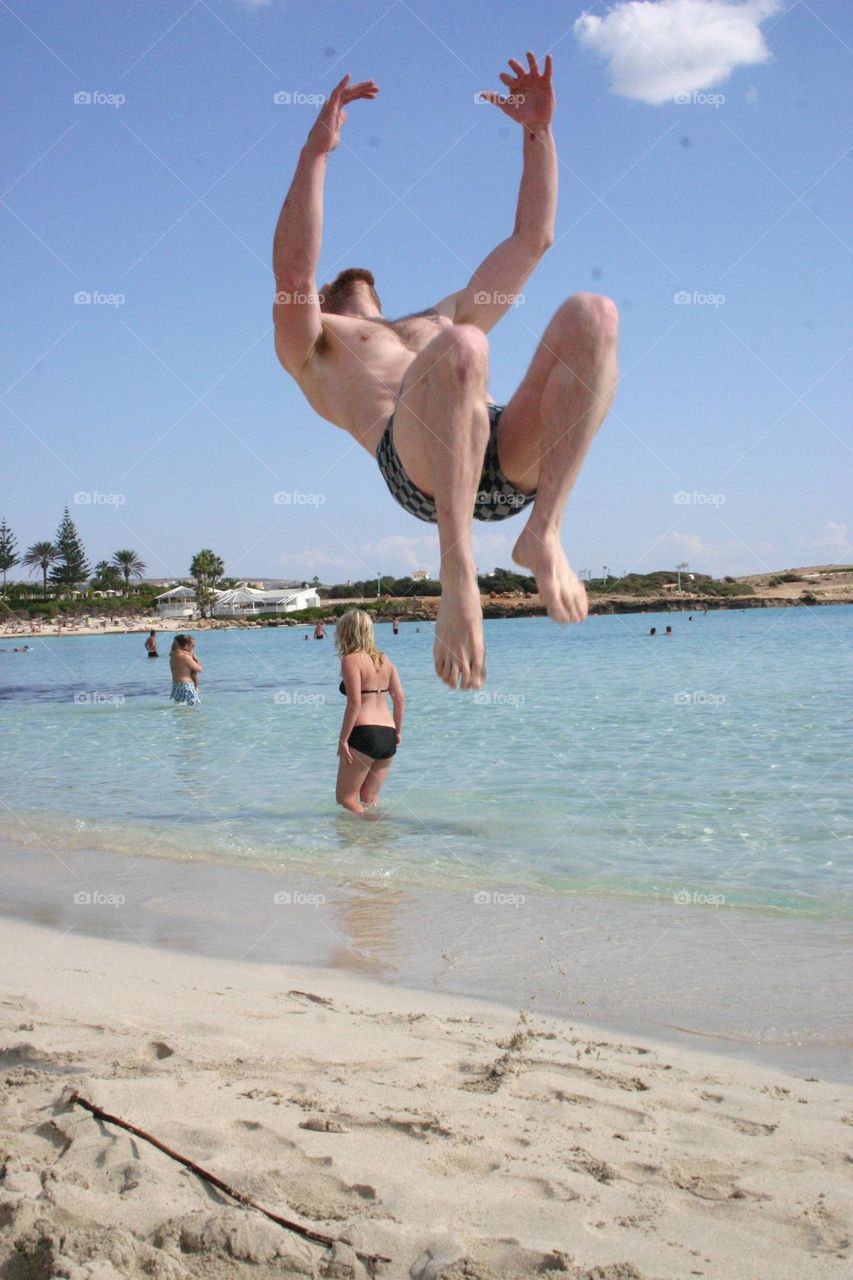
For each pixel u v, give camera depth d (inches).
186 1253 91.9
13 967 191.6
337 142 118.6
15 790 425.4
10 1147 111.3
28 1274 90.1
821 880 248.1
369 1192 102.8
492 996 174.6
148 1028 151.9
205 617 4163.4
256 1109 121.7
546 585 103.5
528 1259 90.9
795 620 2401.6
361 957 199.3
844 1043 150.9
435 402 102.0
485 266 133.5
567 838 301.1
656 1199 103.4
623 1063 142.9
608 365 104.2
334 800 371.9
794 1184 107.2
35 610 4141.2
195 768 468.4
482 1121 121.0
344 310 135.5
